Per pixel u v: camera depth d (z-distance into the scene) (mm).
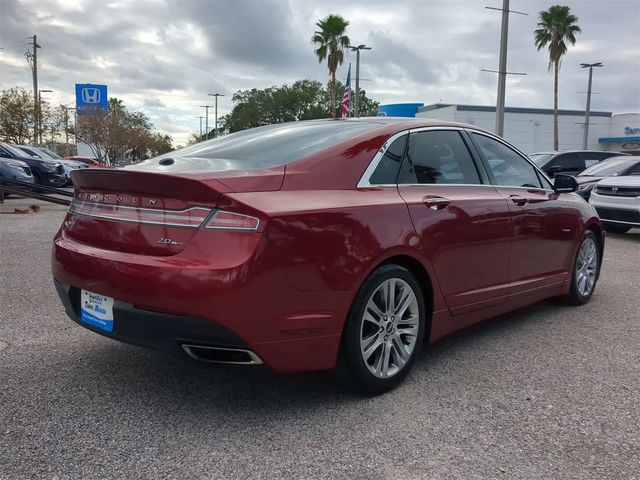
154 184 2859
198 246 2740
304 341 2908
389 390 3381
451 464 2596
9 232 9453
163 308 2750
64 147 52656
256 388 3402
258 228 2727
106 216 3090
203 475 2477
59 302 5148
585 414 3119
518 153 4773
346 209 3061
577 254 5254
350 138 3473
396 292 3371
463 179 4035
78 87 47406
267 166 3150
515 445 2775
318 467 2555
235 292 2672
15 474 2451
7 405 3109
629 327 4773
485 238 3969
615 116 50094
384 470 2541
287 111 68875
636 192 9852
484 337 4484
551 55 35281
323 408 3148
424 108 50625
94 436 2795
